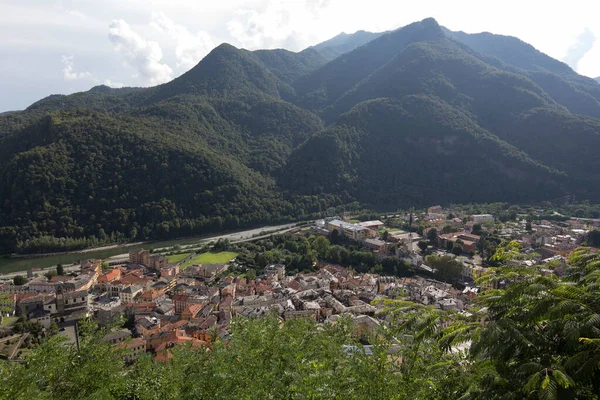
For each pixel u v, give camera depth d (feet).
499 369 77.36
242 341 120.98
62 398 128.06
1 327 426.51
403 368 96.12
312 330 138.00
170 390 134.92
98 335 147.95
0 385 113.39
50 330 433.07
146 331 423.64
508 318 78.13
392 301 99.86
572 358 65.77
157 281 623.77
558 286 75.36
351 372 90.89
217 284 616.39
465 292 554.05
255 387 96.99
